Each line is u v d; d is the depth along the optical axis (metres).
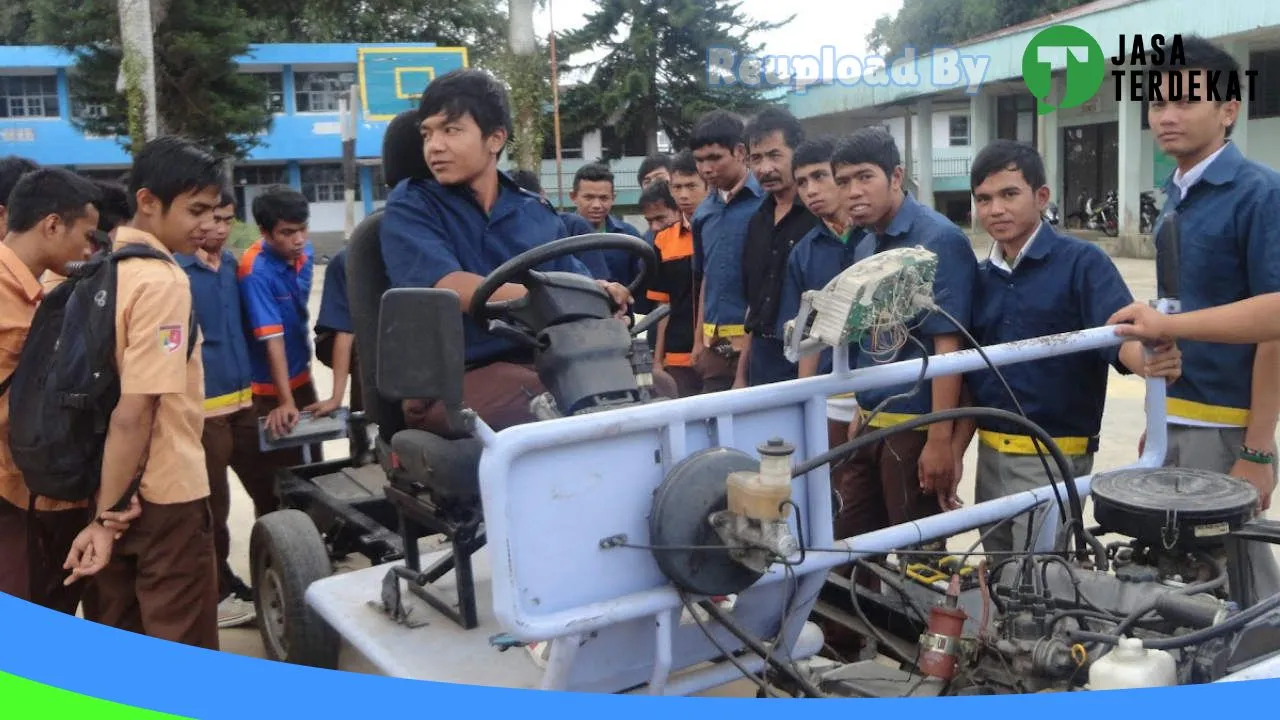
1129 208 20.16
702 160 4.80
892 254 2.23
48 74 29.98
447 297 1.92
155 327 2.77
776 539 1.92
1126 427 6.83
